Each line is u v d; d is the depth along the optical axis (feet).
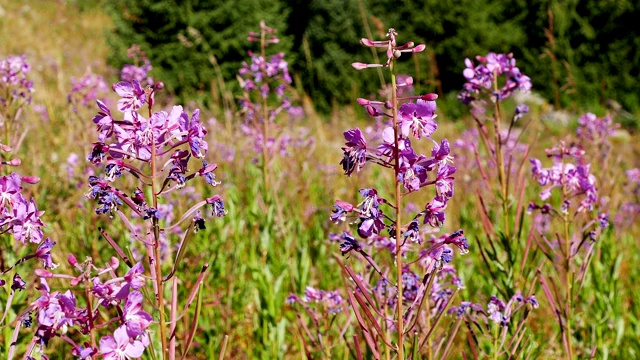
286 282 3.64
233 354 3.33
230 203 3.94
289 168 5.06
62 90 7.45
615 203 4.83
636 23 15.92
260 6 13.79
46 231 3.50
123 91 1.93
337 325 3.12
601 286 3.38
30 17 17.87
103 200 1.90
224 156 5.35
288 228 3.84
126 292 1.81
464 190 4.96
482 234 4.19
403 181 1.93
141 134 1.94
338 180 5.76
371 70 15.19
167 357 2.00
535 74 16.22
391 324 2.41
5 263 2.68
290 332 3.50
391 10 15.62
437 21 15.40
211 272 3.52
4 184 1.94
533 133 9.49
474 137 7.18
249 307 3.68
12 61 3.21
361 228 1.95
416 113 1.92
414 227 1.96
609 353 3.21
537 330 3.57
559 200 5.09
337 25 15.31
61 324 1.80
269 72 4.38
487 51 15.76
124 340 1.79
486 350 2.98
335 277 3.88
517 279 2.83
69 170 4.22
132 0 12.98
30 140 4.64
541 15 16.22
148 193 3.43
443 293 2.59
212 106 7.30
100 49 16.25
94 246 3.32
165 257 3.38
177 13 12.82
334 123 10.55
